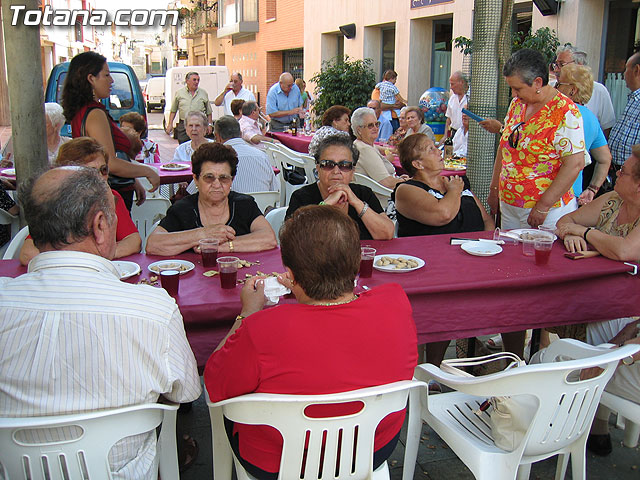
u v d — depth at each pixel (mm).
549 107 3432
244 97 10680
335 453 1662
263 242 2826
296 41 17766
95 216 1575
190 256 2736
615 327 2803
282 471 1668
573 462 2078
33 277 1521
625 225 2797
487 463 1962
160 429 1875
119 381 1503
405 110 6750
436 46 11750
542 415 1892
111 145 3941
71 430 1521
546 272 2537
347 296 1642
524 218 3697
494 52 4617
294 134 9320
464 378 2008
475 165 4801
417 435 2221
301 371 1556
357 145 5242
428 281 2396
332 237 1574
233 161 2910
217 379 1645
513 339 3184
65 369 1469
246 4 22250
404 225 3521
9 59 3545
